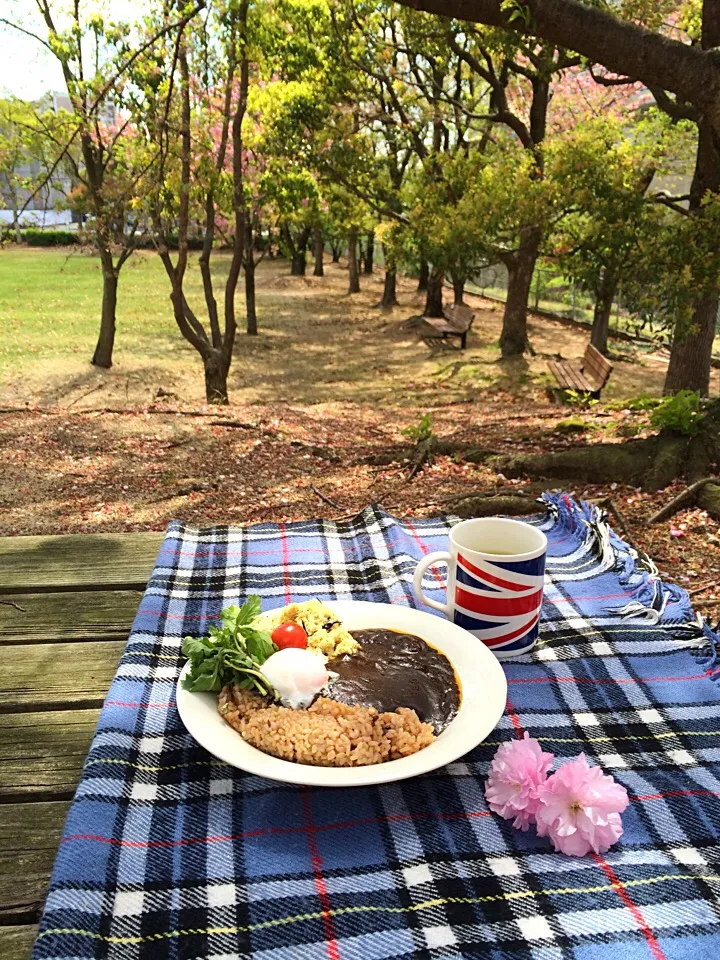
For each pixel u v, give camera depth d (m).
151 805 1.06
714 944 0.86
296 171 12.22
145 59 8.64
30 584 1.81
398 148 13.02
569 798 1.00
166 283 24.31
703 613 3.05
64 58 9.03
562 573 1.81
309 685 1.16
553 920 0.89
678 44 4.10
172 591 1.68
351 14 10.79
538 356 13.96
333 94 11.59
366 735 1.08
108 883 0.93
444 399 10.85
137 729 1.21
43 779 1.20
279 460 6.52
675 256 6.52
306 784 1.01
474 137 18.94
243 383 11.93
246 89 8.98
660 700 1.33
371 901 0.91
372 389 11.67
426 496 5.12
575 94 14.95
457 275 11.39
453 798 1.09
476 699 1.21
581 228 8.75
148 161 9.69
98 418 8.17
